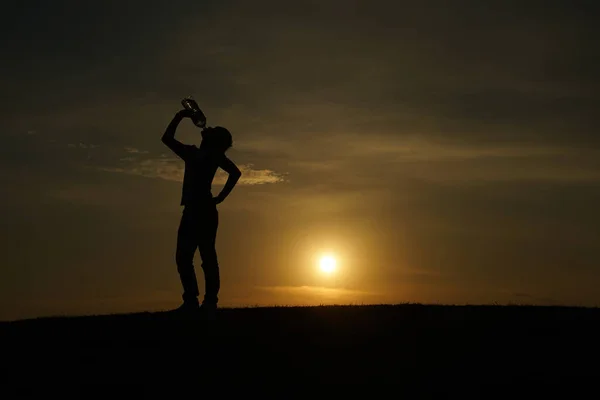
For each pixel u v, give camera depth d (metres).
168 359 12.49
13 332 14.36
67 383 11.43
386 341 13.88
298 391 11.24
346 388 11.41
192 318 14.07
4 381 11.51
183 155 14.02
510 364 12.59
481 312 16.75
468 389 11.44
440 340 13.99
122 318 15.21
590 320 15.74
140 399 10.87
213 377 11.73
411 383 11.64
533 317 16.06
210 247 14.07
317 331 14.51
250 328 14.52
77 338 13.66
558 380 11.82
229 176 14.17
